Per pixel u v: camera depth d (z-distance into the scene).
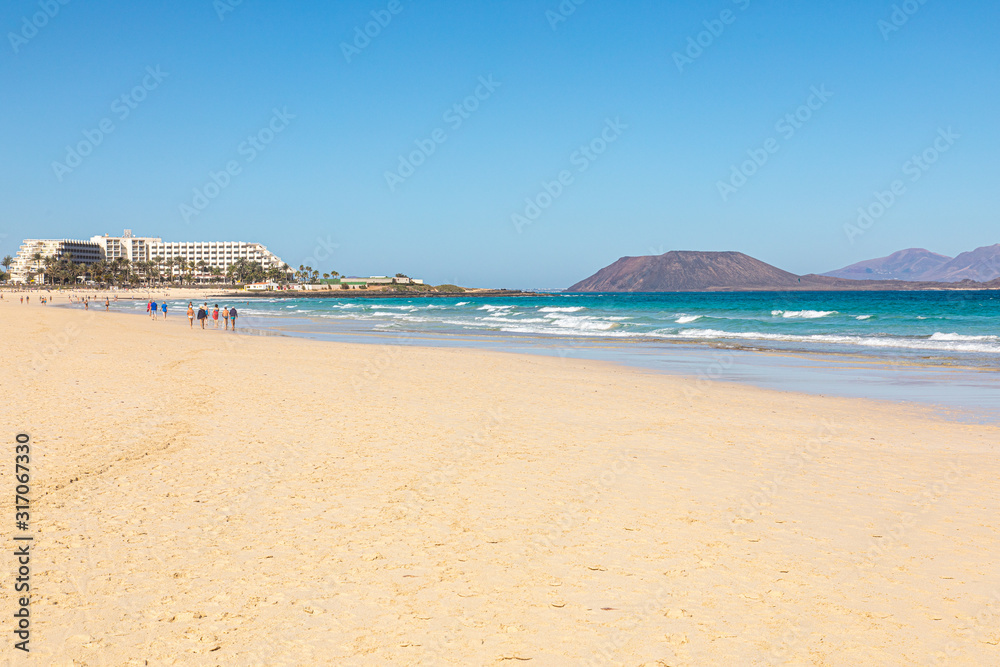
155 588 4.84
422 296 197.50
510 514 6.54
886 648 4.09
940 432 10.88
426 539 5.85
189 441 9.55
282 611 4.51
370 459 8.70
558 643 4.13
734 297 154.38
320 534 5.95
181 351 23.98
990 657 3.98
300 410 12.26
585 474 8.05
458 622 4.38
